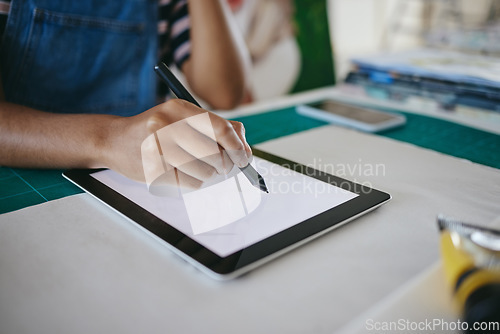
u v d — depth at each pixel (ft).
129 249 1.01
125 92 2.86
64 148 1.46
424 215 1.16
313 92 3.03
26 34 2.38
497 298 0.62
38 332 0.75
